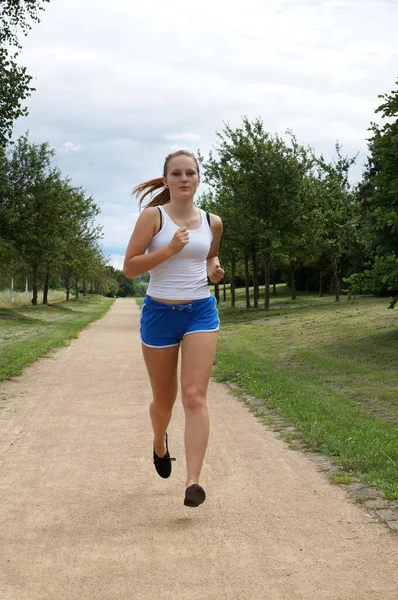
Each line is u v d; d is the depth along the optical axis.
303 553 3.44
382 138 16.66
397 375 13.05
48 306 42.91
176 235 3.85
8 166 31.88
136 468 5.36
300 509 4.20
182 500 4.43
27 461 5.61
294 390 9.95
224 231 35.84
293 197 34.78
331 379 12.76
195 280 4.07
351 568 3.23
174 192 4.05
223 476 5.07
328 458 5.64
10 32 19.14
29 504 4.37
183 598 2.92
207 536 3.71
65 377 11.44
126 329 26.11
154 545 3.57
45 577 3.16
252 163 34.69
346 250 41.19
